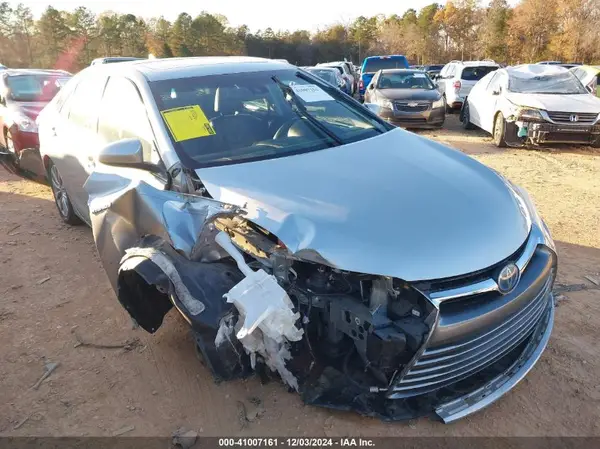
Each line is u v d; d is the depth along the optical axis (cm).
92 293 425
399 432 274
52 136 512
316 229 262
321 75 1736
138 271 265
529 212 323
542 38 5650
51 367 332
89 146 426
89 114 445
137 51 6788
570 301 405
